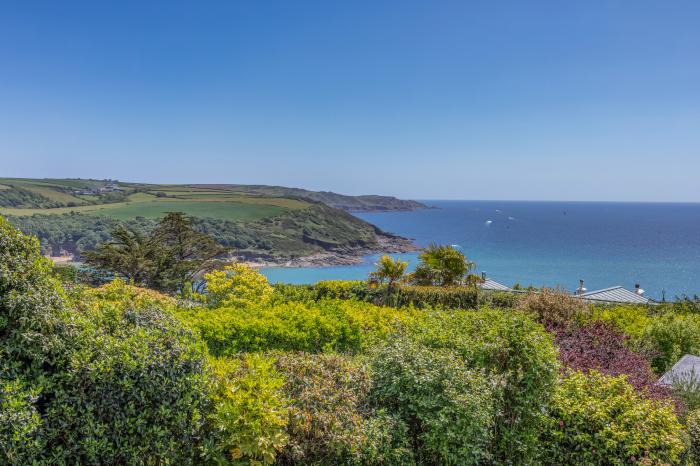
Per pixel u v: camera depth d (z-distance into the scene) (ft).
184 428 12.59
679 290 182.80
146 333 13.52
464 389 16.16
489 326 19.61
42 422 11.03
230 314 30.68
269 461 13.10
